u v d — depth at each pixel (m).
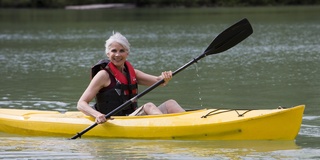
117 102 11.24
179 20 48.44
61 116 11.74
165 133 10.72
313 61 22.14
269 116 10.23
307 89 16.12
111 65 11.23
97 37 34.75
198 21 46.75
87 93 11.07
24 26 45.22
